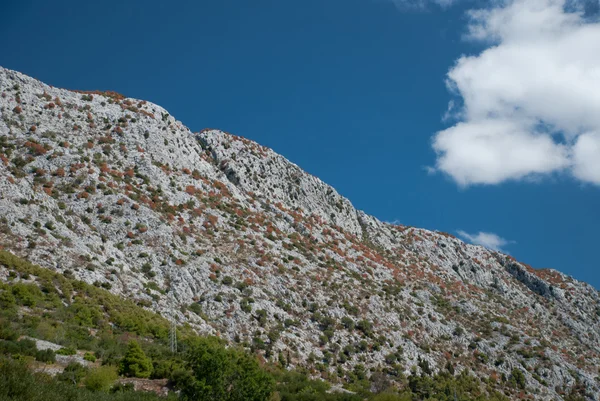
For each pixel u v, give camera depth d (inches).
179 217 4042.8
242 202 5024.6
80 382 1652.3
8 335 1907.0
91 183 3828.7
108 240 3403.1
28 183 3363.7
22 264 2652.6
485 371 3978.8
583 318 6176.2
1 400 1046.4
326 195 6456.7
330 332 3516.2
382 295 4394.7
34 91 4655.5
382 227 6909.5
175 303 3139.8
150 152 4685.0
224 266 3703.3
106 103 5108.3
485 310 5246.1
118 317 2586.1
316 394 2039.9
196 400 1596.9
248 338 3112.7
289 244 4643.2
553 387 4101.9
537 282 6707.7
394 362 3526.1
